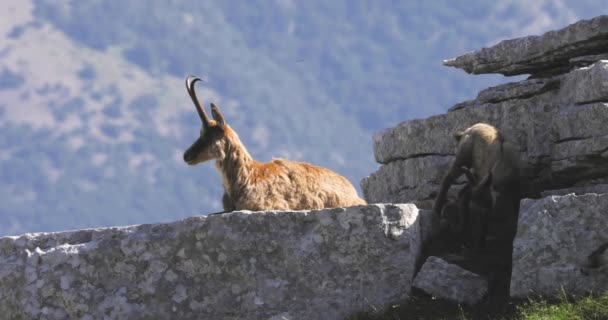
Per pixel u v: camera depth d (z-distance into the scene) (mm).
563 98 44469
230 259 39938
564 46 46344
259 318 39531
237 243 39969
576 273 37188
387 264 39594
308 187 44188
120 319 40031
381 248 39656
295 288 39625
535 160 45094
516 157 44188
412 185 49688
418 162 49344
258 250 39938
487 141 44531
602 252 36969
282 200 43719
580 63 45500
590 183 43281
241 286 39844
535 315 36188
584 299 36375
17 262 41031
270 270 39812
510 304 38156
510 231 43312
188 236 40312
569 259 37500
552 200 38188
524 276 38125
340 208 39906
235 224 40094
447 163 48094
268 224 40062
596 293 36719
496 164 43812
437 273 39656
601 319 35312
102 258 40500
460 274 39531
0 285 41062
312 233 39906
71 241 41125
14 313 40719
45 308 40469
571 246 37531
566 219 37781
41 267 40781
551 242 37906
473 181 43625
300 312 39469
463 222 43375
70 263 40625
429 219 42375
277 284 39688
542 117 45188
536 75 49000
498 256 42188
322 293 39531
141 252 40406
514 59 48531
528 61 48031
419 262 41188
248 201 43719
